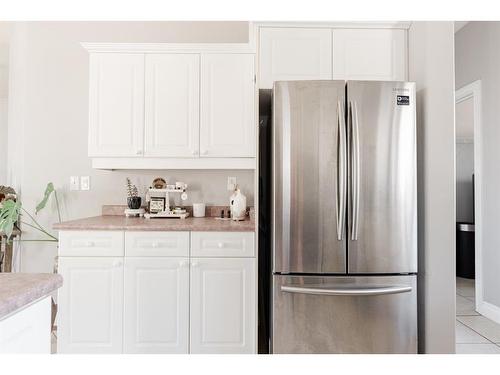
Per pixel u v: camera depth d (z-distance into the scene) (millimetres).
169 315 2096
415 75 2129
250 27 2363
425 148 2010
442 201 1982
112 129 2375
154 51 2379
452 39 1985
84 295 2086
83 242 2092
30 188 2807
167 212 2570
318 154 1922
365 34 2191
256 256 2096
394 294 1931
